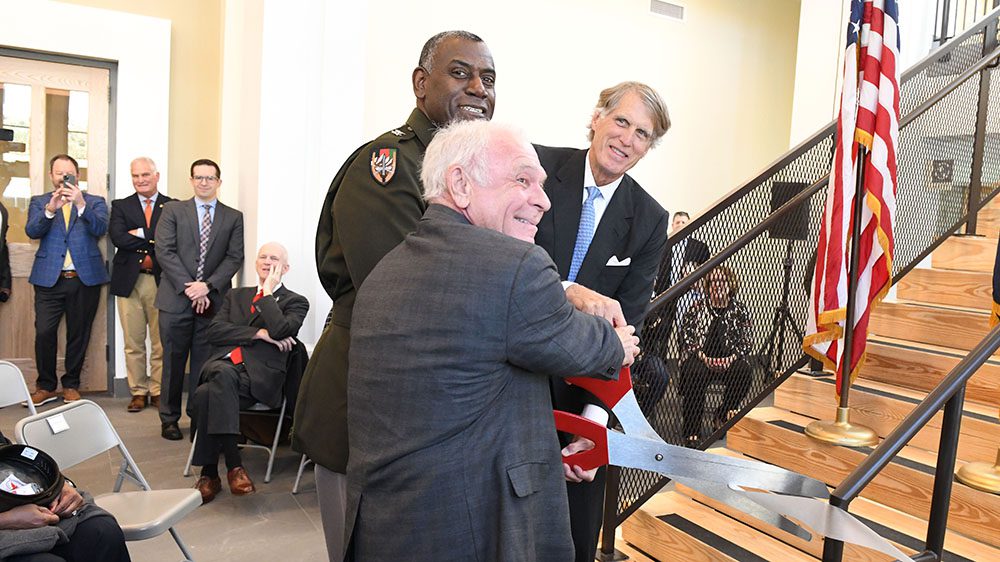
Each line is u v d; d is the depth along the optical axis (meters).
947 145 3.39
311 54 4.51
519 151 1.25
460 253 1.19
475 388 1.17
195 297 4.63
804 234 2.94
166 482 3.80
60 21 5.15
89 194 5.26
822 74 5.39
